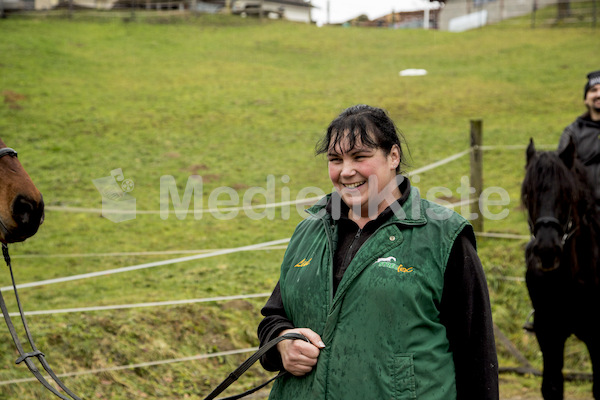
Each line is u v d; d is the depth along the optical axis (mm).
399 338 1665
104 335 4430
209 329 4953
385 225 1779
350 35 25094
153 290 5598
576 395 4832
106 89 15758
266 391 4500
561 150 3682
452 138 12008
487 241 6961
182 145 11836
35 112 13000
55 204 8453
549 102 14562
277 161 11031
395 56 21266
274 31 25547
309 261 1870
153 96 15492
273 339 1816
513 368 5258
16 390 3729
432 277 1705
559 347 3730
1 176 2311
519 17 27281
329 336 1732
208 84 17047
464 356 1749
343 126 1816
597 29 22734
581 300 3615
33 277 5969
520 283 6160
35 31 20922
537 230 3402
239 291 5672
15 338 2053
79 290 5496
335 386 1679
